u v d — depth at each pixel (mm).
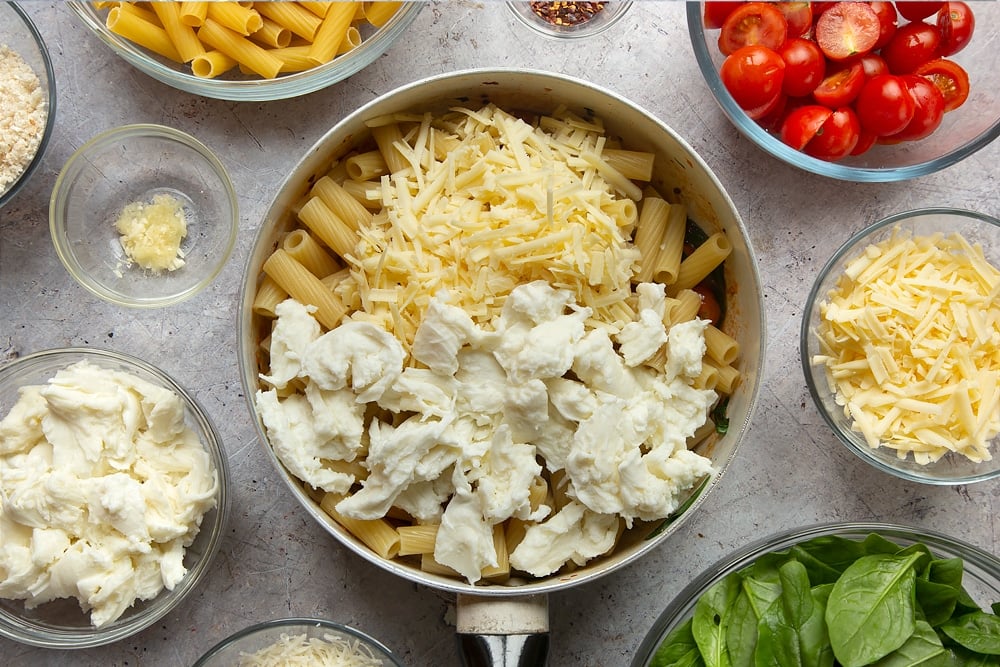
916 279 692
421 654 738
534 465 647
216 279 750
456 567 647
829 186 749
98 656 740
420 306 656
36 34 711
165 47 725
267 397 653
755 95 702
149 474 694
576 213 659
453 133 686
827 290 712
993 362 691
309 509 635
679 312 672
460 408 655
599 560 665
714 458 667
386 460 641
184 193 757
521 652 641
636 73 749
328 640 727
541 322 652
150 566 697
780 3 719
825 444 744
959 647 667
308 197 685
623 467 637
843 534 694
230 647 728
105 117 752
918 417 691
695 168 665
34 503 679
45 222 753
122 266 751
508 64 750
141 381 704
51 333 748
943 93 726
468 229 655
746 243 653
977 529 741
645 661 673
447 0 750
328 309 666
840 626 644
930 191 749
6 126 713
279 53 720
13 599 711
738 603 667
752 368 657
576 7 749
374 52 715
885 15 715
